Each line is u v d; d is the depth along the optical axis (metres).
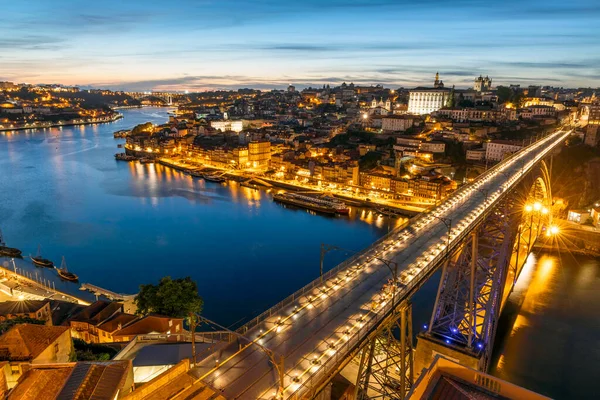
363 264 60.53
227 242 145.00
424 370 34.12
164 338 63.62
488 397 32.41
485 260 76.62
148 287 78.38
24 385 39.75
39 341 52.31
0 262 128.38
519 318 96.06
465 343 64.44
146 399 34.00
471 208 86.69
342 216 178.50
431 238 69.75
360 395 50.28
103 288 111.88
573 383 74.44
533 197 128.75
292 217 176.25
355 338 41.97
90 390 36.88
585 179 170.88
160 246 140.88
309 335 42.81
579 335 89.25
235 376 36.78
